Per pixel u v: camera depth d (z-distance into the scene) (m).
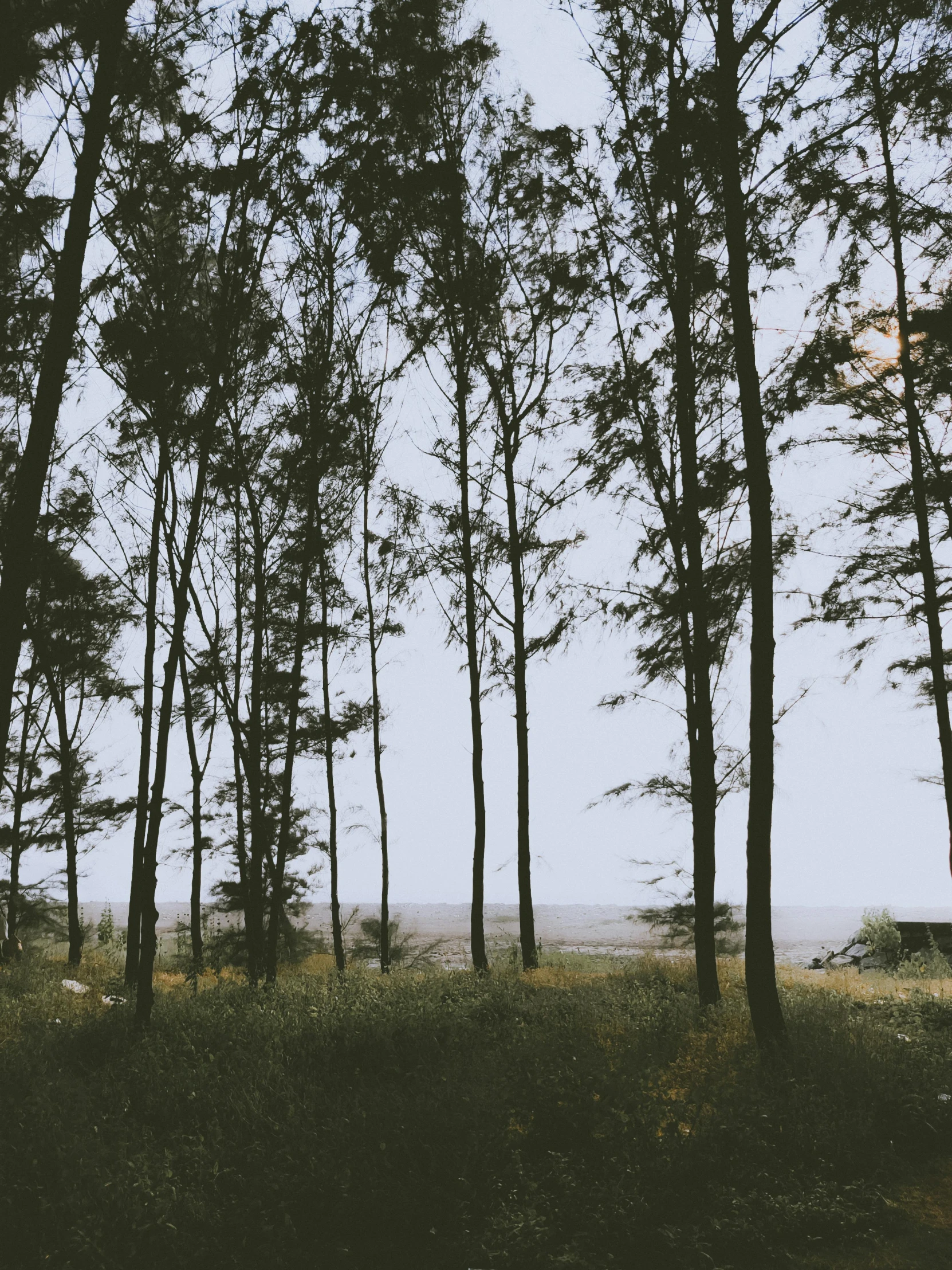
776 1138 6.46
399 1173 5.66
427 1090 6.94
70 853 21.38
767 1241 5.08
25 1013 11.98
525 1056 7.88
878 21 10.61
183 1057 8.62
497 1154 5.92
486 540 18.64
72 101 8.66
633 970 18.16
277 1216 5.28
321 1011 10.62
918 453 14.87
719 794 13.95
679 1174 5.83
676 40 11.98
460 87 16.67
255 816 16.16
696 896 12.62
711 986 12.30
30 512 7.23
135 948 16.83
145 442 12.63
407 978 16.25
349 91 11.90
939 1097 7.50
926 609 15.12
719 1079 7.56
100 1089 7.73
